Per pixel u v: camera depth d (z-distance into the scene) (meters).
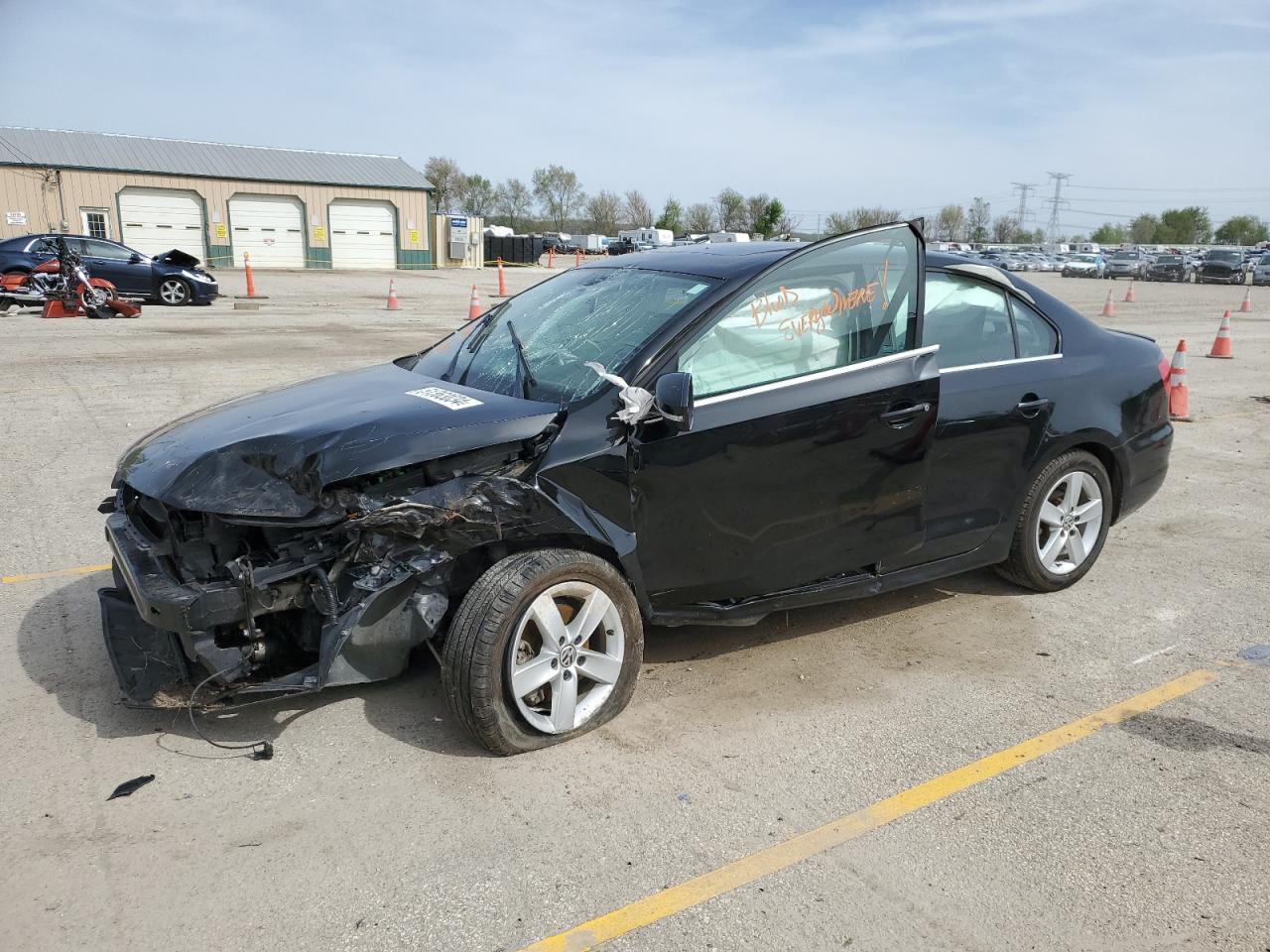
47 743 3.42
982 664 4.21
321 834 2.95
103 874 2.76
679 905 2.68
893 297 4.08
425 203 43.06
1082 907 2.70
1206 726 3.72
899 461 4.09
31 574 4.97
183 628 3.06
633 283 4.18
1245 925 2.64
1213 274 44.97
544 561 3.32
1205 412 10.31
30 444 7.50
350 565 3.25
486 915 2.62
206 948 2.49
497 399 3.67
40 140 37.03
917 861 2.89
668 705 3.79
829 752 3.48
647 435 3.52
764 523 3.83
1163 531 6.17
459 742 3.48
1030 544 4.77
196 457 3.36
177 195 38.03
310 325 16.70
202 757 3.36
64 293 17.00
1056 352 4.78
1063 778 3.34
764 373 3.79
